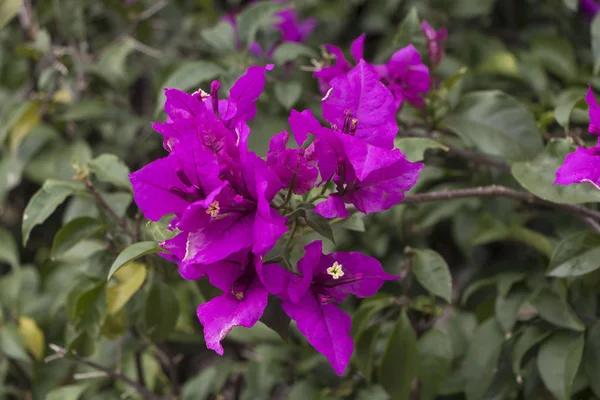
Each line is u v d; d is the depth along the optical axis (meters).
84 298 1.06
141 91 1.56
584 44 1.41
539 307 1.07
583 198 0.98
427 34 1.07
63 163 1.23
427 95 1.07
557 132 1.13
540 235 1.12
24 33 1.42
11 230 1.47
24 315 1.29
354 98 0.91
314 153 0.90
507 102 1.06
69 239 1.05
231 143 0.89
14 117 1.22
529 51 1.39
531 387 1.10
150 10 1.37
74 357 1.11
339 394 1.15
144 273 1.07
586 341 1.06
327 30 1.58
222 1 1.66
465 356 1.13
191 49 1.57
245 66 1.16
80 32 1.32
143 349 1.17
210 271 0.89
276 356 1.19
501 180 1.16
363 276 0.91
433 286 1.04
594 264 0.99
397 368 1.06
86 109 1.24
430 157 1.18
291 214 0.91
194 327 1.17
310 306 0.90
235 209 0.88
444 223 1.38
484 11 1.41
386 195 0.91
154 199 0.88
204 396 1.20
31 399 1.27
